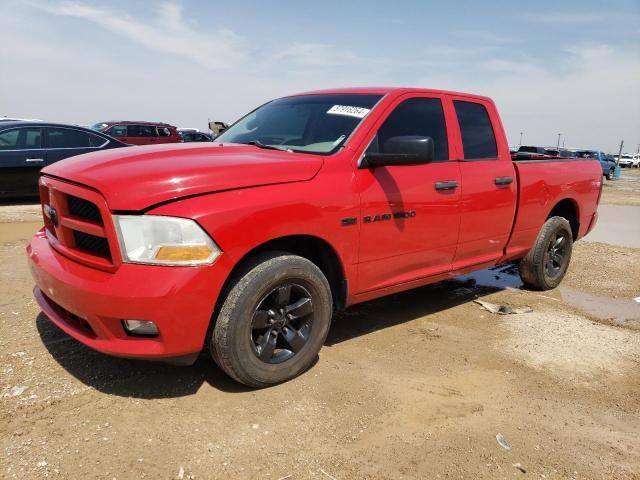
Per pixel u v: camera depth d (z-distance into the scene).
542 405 3.09
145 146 3.48
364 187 3.34
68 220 2.86
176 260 2.56
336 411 2.87
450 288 5.50
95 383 3.00
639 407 3.15
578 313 4.85
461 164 4.12
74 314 2.76
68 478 2.22
